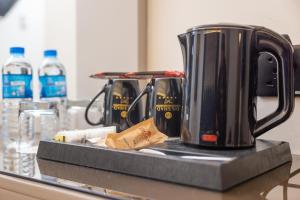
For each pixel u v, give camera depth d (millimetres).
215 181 496
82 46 1264
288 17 858
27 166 665
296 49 801
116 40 1163
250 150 597
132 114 857
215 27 592
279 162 659
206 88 597
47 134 1005
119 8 1149
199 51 605
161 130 775
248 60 604
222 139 589
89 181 553
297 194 526
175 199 468
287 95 622
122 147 627
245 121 602
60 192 516
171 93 777
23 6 1467
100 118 1038
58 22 1344
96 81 1214
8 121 1203
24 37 1476
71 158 667
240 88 596
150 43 1109
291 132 837
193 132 611
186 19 1023
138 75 825
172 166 535
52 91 1172
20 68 1244
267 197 506
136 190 504
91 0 1228
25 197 564
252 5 906
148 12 1109
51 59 1248
